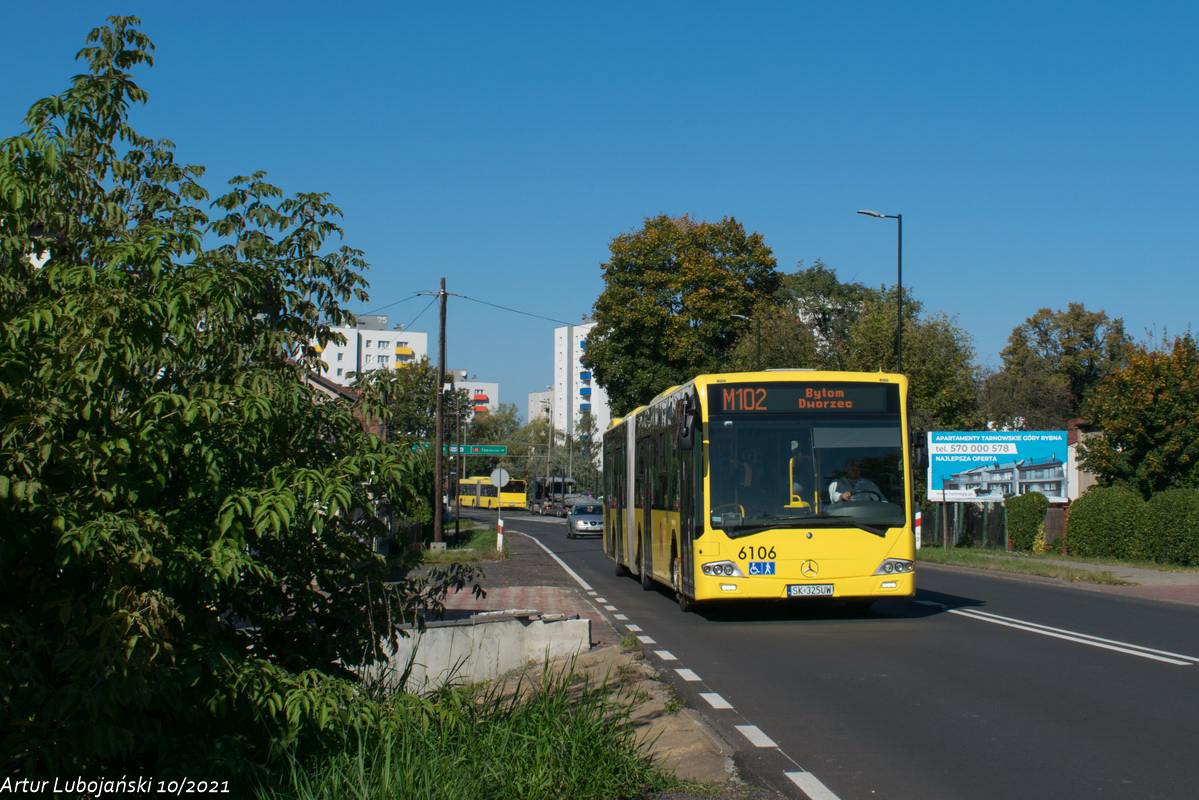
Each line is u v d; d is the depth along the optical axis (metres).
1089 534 30.34
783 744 7.34
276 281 6.63
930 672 10.50
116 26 6.54
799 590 14.12
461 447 42.31
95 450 4.77
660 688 9.30
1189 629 14.11
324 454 6.15
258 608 6.25
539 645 11.09
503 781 5.36
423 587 6.95
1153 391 30.91
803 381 14.70
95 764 4.73
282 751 5.25
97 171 6.41
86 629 4.63
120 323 4.89
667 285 55.09
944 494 36.66
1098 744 7.32
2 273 5.29
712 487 14.34
